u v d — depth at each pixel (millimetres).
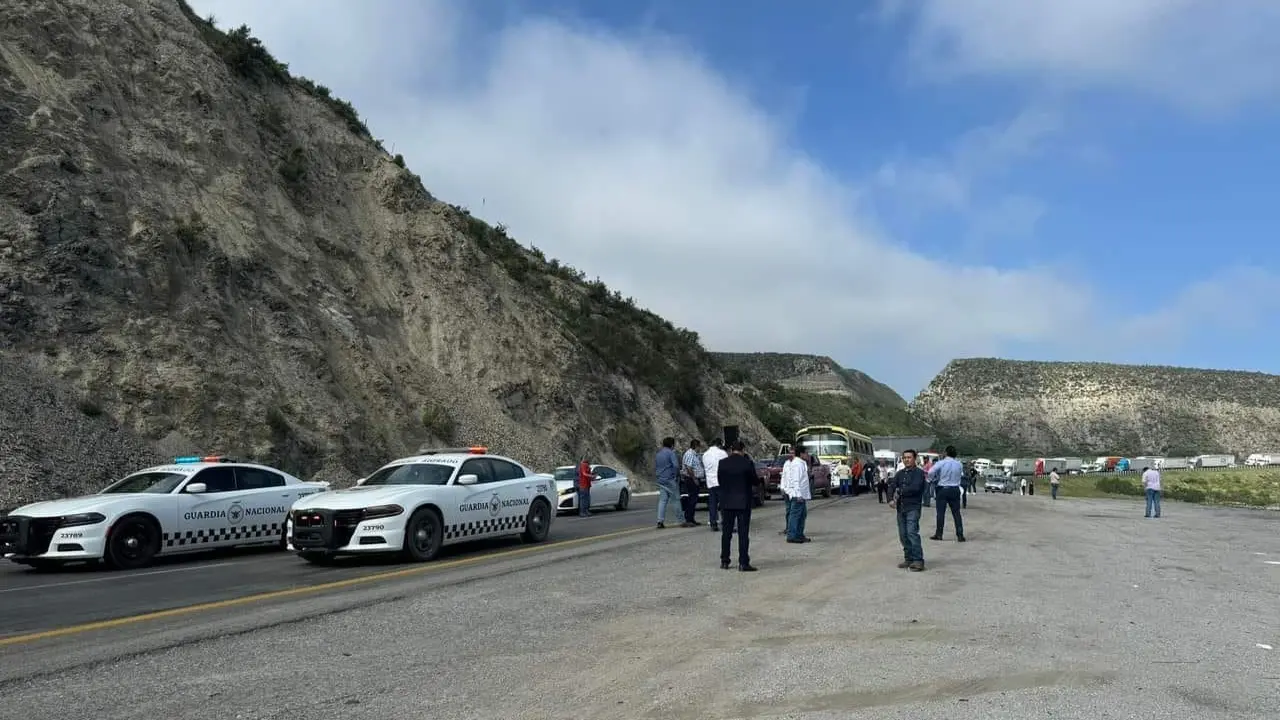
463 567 13164
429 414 34844
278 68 42875
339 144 42844
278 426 27391
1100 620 9023
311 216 37969
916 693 6289
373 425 32469
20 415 21656
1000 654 7461
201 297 28672
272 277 32500
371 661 7203
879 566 13312
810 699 6141
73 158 27609
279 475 16547
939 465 17922
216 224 31656
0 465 19969
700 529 19891
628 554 14773
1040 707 5945
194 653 7473
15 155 26281
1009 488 63750
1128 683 6559
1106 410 176750
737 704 6020
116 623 8852
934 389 194375
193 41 36562
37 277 24750
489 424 37969
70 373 23953
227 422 26250
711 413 65438
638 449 48562
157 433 24547
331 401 30844
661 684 6520
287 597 10469
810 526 20938
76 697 6129
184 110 33656
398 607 9656
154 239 28078
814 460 36156
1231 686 6488
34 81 28656
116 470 22359
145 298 26984
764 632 8375
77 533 13352
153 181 30406
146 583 11977
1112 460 127188
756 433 71750
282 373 29953
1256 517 28516
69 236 25891
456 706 5961
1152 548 16766
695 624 8750
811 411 129000
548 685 6484
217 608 9703
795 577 12055
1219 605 10055
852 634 8289
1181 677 6738
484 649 7648
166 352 26188
